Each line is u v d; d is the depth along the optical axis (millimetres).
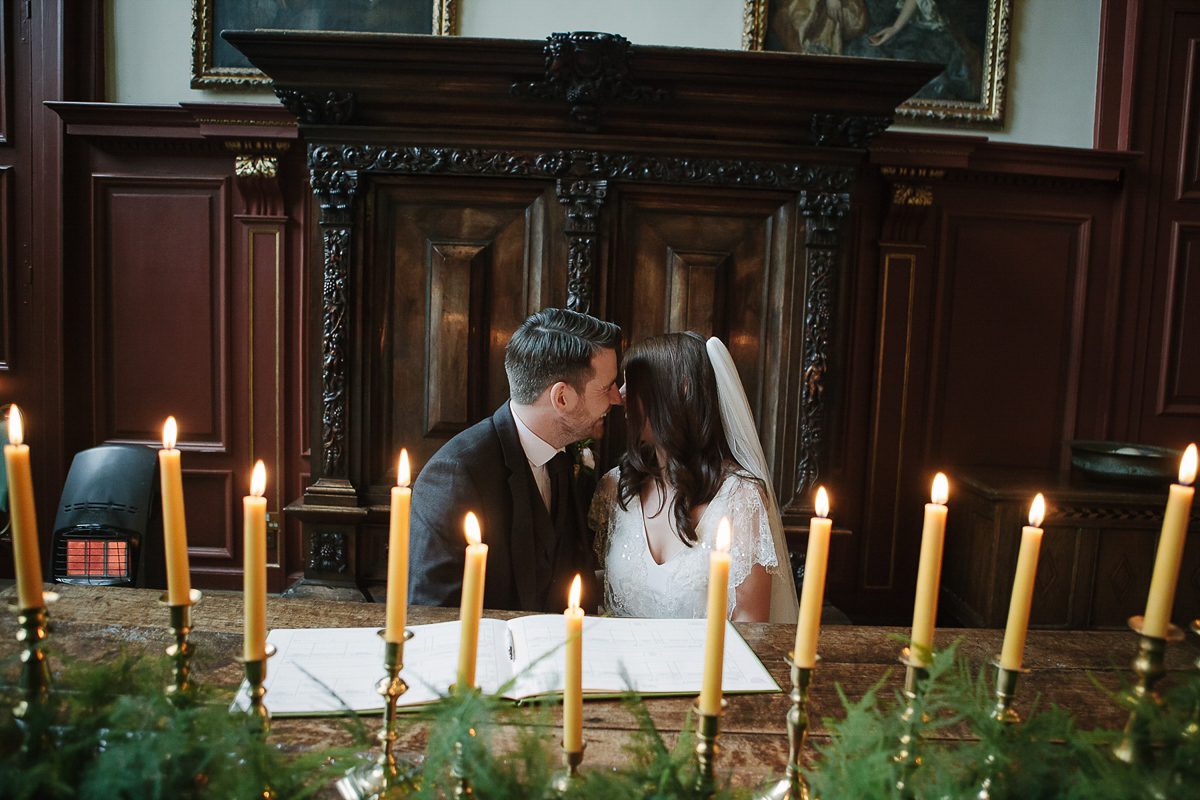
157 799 703
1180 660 1451
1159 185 3625
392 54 2838
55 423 3531
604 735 1095
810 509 3115
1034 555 802
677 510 1832
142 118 3312
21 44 3396
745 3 3434
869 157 3320
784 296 3080
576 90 2871
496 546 1844
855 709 828
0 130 3432
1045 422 3730
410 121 3002
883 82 2904
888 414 3611
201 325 3531
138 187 3480
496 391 3137
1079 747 799
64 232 3465
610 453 3139
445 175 3029
